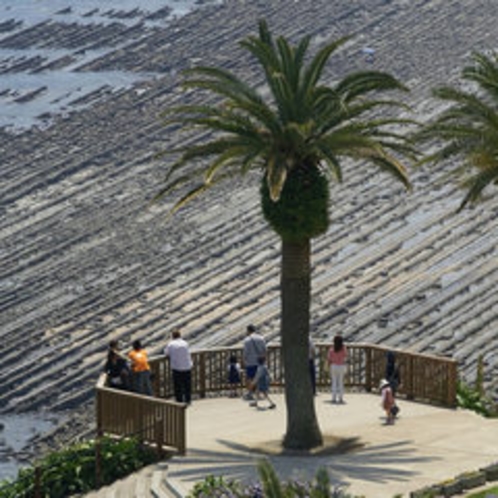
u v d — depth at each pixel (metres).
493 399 96.31
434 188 167.62
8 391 123.31
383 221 159.25
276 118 65.88
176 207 69.00
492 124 75.75
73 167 186.38
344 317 133.62
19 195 178.12
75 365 127.75
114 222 166.88
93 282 149.50
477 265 145.88
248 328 76.50
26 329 137.62
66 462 67.44
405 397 77.12
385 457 64.94
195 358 77.69
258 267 149.75
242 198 169.62
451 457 64.88
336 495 52.88
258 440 68.81
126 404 68.81
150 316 138.75
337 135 65.94
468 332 127.88
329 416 73.12
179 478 62.84
